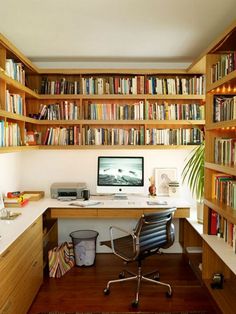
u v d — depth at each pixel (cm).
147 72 366
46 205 336
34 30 279
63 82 370
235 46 256
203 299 285
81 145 371
